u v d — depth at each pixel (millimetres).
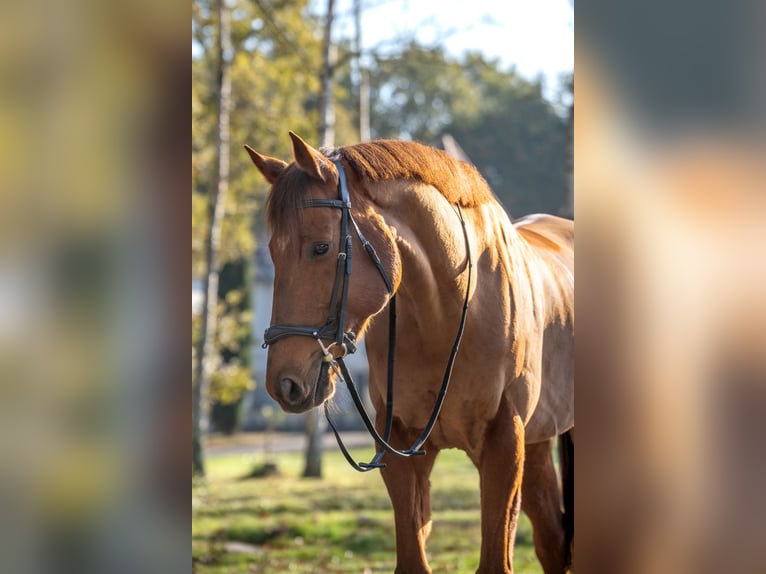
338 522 11359
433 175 4426
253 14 16625
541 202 35844
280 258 3957
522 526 10617
